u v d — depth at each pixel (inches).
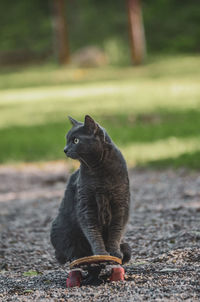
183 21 1845.5
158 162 573.0
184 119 826.8
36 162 645.9
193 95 1016.9
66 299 198.7
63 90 1223.5
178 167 547.5
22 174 584.1
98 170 216.2
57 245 234.5
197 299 187.0
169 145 649.6
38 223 373.1
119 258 215.6
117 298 193.8
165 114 876.0
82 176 220.7
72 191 231.5
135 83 1227.2
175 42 1736.0
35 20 1923.0
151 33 1807.3
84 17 1536.7
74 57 1531.7
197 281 206.2
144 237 308.2
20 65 1660.9
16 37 1863.9
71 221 230.2
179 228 321.7
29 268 272.4
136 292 199.8
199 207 370.3
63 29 1514.5
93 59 1496.1
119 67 1469.0
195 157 571.5
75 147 215.9
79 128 218.4
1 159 672.4
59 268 269.3
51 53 1679.4
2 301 203.5
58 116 936.9
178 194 430.9
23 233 347.9
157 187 467.2
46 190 498.0
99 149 214.1
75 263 208.8
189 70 1348.4
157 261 251.3
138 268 237.0
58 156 663.1
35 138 776.9
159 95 1048.2
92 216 221.0
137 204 404.5
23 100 1136.2
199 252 251.6
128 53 1508.4
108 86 1218.6
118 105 981.8
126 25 1518.2
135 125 814.5
